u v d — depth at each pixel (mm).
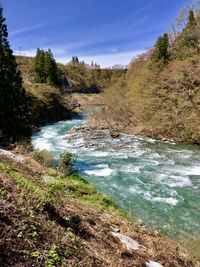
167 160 25562
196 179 19984
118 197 16094
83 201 11125
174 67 42219
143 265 6309
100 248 6129
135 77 65500
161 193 17062
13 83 24016
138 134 39781
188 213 14367
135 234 8844
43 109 55531
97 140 35344
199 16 55500
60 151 28656
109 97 58250
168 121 38188
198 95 37281
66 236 5441
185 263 8023
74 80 140000
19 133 23906
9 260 3928
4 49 23953
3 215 4820
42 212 5957
